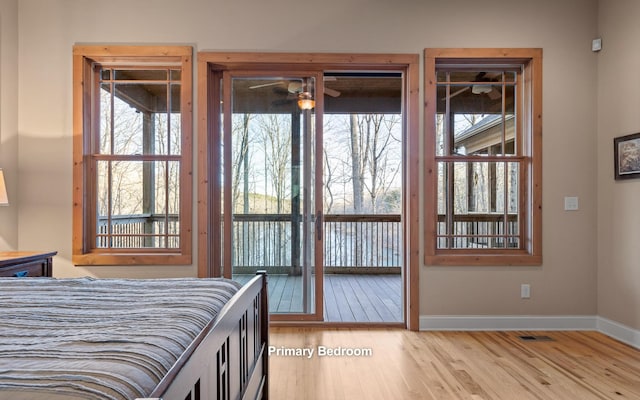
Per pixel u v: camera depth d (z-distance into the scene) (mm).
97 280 1686
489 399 2004
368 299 4195
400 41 3119
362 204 6742
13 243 3008
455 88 3252
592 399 2006
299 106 3232
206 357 908
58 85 3059
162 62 3150
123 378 728
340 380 2223
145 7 3068
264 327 1854
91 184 3150
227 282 1685
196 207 3096
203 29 3086
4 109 2930
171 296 1398
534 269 3141
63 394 657
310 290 3209
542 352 2643
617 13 2949
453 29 3121
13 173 3004
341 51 3115
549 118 3148
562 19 3146
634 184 2799
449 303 3119
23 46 3051
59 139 3062
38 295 1394
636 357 2557
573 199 3145
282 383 2188
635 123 2803
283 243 3236
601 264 3098
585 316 3141
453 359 2521
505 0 3139
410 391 2092
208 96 3145
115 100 3191
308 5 3104
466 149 3238
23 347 872
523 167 3242
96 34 3057
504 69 3285
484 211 3236
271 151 3240
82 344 895
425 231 3123
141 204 3176
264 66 3158
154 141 3184
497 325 3119
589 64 3156
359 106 5598
